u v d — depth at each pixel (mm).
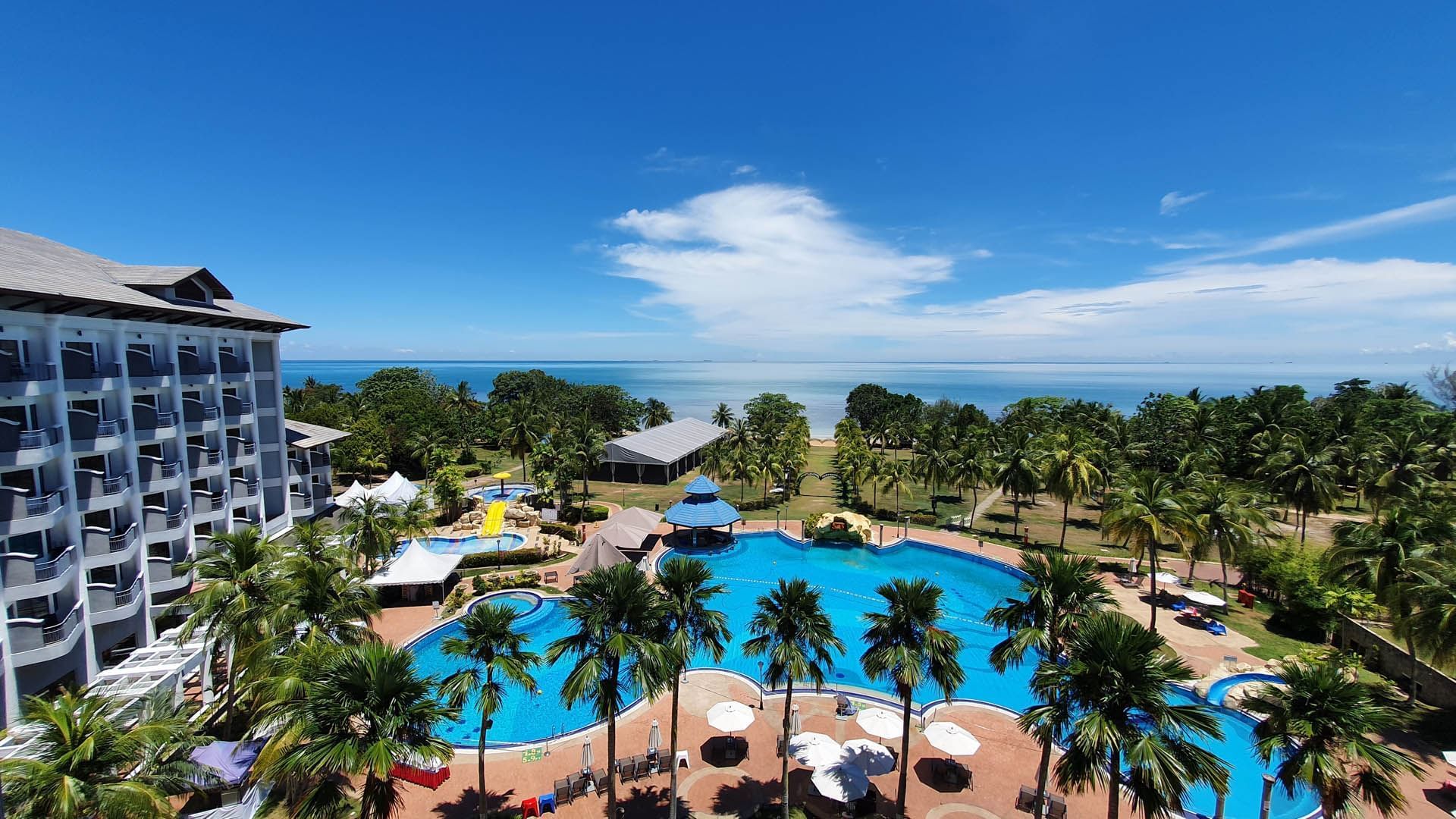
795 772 24172
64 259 33344
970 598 43875
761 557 52312
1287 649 34375
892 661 20234
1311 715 17484
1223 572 39500
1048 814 21656
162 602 33656
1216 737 15312
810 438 134250
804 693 29922
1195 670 31859
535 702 29984
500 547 52906
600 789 22938
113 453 31875
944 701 29156
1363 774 17766
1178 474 46031
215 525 38438
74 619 27719
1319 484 52438
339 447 73750
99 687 24625
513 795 22547
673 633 20375
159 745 17219
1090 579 20891
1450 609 26141
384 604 40688
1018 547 53875
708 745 25250
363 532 40250
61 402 28078
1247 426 80125
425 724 17344
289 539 44031
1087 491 54000
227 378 41219
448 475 60250
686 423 106062
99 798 15227
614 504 68562
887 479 66188
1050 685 17500
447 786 23000
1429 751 25156
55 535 28672
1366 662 32438
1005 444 75562
